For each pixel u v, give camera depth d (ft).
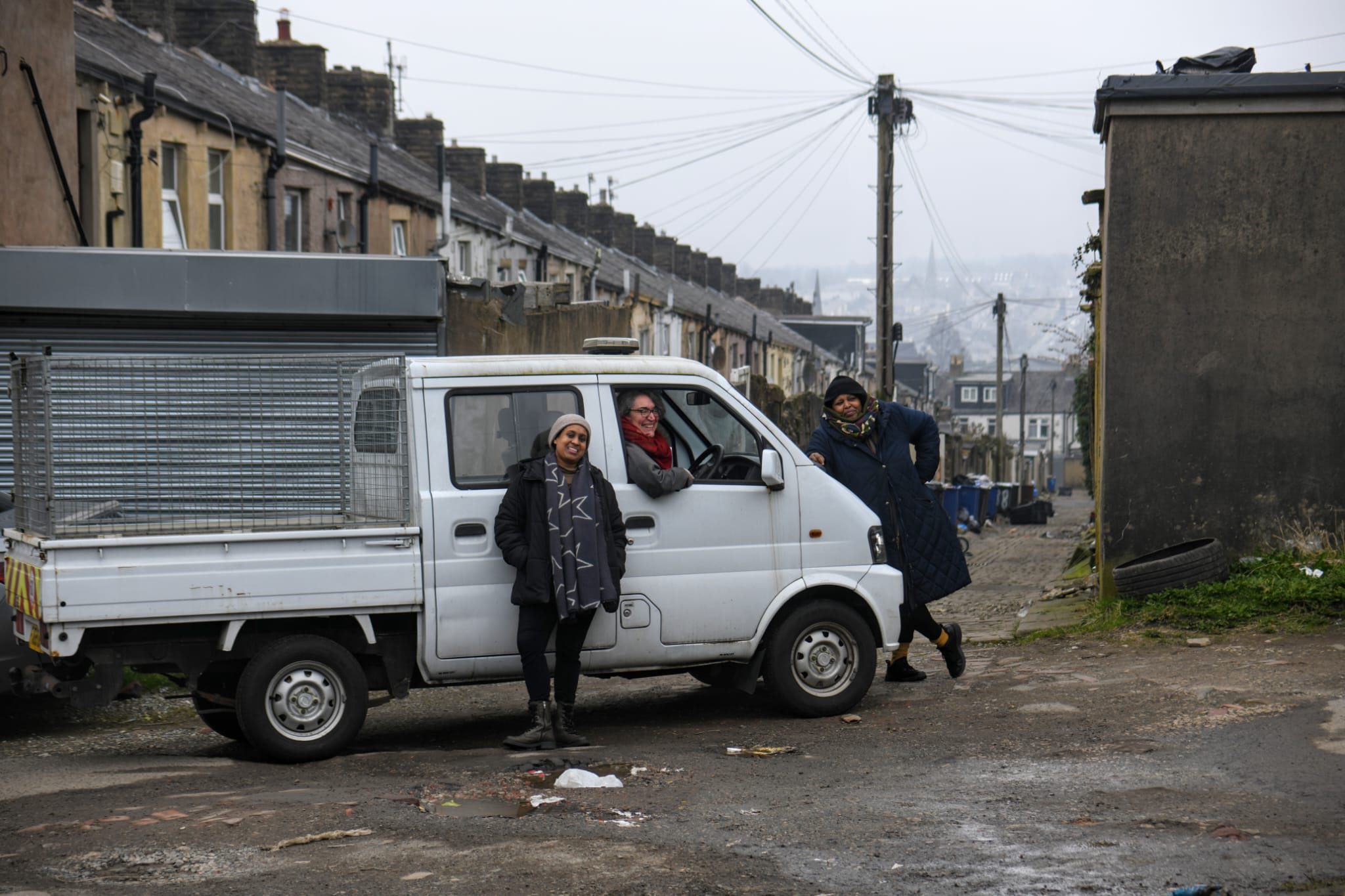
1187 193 34.12
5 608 23.45
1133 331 34.42
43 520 20.90
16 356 22.09
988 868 14.42
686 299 130.93
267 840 16.15
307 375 21.39
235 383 21.27
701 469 24.06
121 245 46.91
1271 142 33.68
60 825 17.12
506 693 29.73
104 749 24.09
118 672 20.90
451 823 16.85
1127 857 14.60
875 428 26.61
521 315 47.62
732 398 23.71
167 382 21.08
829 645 24.04
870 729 22.86
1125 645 29.76
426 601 21.47
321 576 20.94
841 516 24.09
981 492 112.68
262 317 36.94
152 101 47.29
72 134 43.24
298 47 81.97
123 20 62.85
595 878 14.42
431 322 38.06
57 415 20.79
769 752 20.97
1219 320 34.06
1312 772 17.99
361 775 20.10
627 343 24.43
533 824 16.70
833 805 17.46
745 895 13.79
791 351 166.50
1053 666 28.17
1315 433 33.68
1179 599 31.91
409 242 72.33
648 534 22.76
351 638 21.77
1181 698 23.50
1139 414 34.42
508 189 111.75
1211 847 14.83
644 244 152.56
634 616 22.63
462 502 21.65
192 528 20.97
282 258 36.37
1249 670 25.57
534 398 22.36
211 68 67.10
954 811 16.97
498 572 21.81
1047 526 128.77
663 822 16.75
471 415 22.02
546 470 21.25
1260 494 33.94
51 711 28.25
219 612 20.48
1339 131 33.40
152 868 15.07
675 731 23.54
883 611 24.31
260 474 21.33
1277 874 13.82
